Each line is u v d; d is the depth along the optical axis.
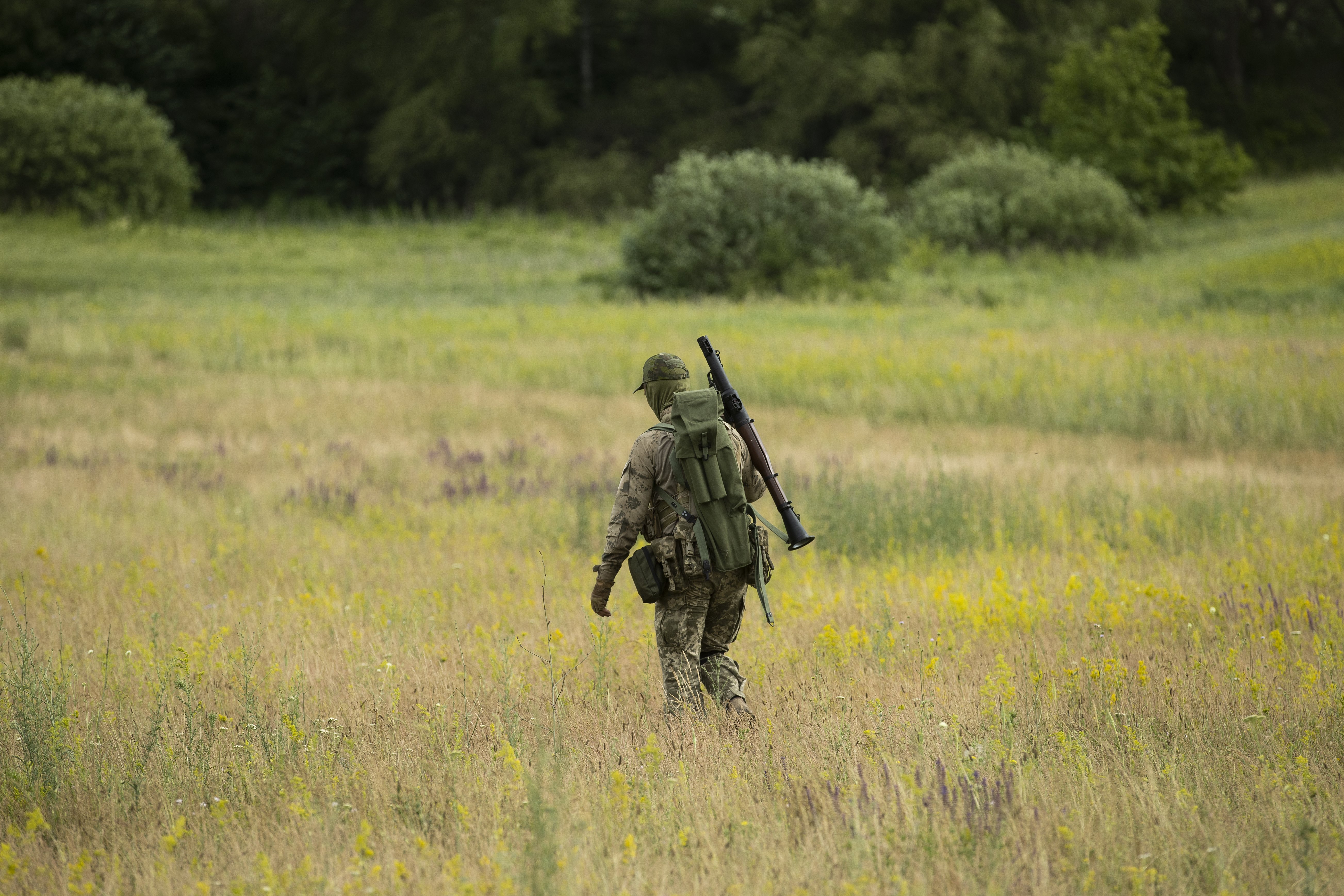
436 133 198.00
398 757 14.06
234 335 74.44
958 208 129.38
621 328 80.12
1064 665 17.41
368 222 199.62
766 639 20.02
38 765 13.58
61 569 26.34
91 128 152.38
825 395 56.75
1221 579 23.52
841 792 12.38
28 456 42.75
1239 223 146.25
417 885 10.66
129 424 50.78
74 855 11.78
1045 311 86.50
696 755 13.87
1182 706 15.24
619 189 197.00
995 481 36.25
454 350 70.81
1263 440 45.72
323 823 12.07
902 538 29.75
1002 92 182.50
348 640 20.12
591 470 41.19
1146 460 42.75
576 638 20.36
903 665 17.97
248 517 33.00
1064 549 27.89
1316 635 18.28
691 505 15.35
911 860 10.89
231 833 12.02
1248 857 11.01
